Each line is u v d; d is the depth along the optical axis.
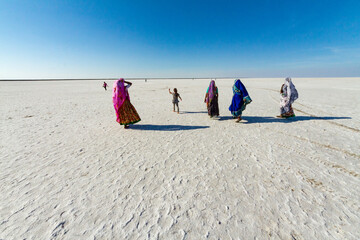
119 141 5.54
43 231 2.28
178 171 3.68
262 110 10.09
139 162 4.12
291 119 7.87
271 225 2.31
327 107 10.55
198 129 6.68
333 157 4.13
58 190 3.11
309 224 2.31
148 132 6.41
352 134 5.71
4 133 6.39
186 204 2.72
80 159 4.30
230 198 2.82
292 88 7.35
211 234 2.21
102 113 10.08
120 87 6.42
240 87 7.05
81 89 29.44
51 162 4.16
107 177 3.51
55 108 11.70
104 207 2.70
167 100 15.40
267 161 4.01
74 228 2.33
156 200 2.82
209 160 4.13
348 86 27.08
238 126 6.96
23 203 2.79
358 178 3.28
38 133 6.39
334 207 2.58
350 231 2.19
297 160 4.03
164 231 2.26
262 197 2.83
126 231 2.27
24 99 16.33
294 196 2.83
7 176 3.55
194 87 32.22
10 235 2.22
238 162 3.99
